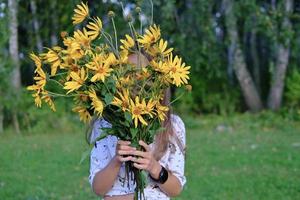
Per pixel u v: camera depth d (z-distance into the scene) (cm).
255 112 1230
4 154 846
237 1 1130
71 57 217
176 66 222
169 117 239
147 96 219
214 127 1141
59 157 814
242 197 574
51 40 1204
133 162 225
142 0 264
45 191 614
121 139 223
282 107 1213
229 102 1246
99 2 976
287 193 587
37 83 225
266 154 809
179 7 1218
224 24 1228
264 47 1312
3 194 598
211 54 1171
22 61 1199
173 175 238
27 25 1230
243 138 980
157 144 237
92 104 214
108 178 233
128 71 217
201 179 654
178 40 1114
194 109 1258
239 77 1218
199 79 1255
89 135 247
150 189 239
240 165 737
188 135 1028
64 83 223
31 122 1114
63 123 1112
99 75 210
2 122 1107
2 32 1045
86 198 581
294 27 1195
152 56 228
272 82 1216
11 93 1090
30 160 794
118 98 215
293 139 960
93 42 231
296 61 1256
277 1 1205
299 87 1190
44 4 1192
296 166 722
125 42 229
